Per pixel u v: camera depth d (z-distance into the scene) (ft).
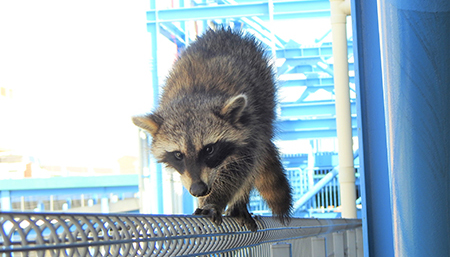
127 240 2.21
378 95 4.61
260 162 4.14
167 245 2.59
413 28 3.09
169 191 9.49
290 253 3.22
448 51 3.07
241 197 4.06
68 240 2.10
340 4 6.61
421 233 3.07
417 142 3.09
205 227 2.93
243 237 3.22
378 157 4.60
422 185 3.08
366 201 4.60
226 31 4.43
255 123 4.06
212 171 3.91
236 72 4.10
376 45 4.62
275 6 9.84
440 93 3.07
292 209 4.47
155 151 4.06
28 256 1.90
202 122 3.92
